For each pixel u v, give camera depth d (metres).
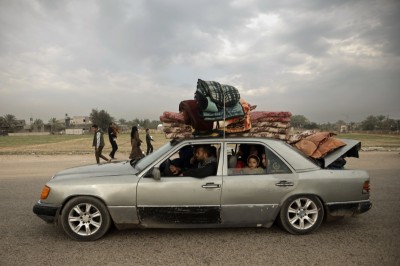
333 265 3.50
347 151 4.69
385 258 3.68
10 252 3.83
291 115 5.55
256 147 4.57
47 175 9.67
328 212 4.43
